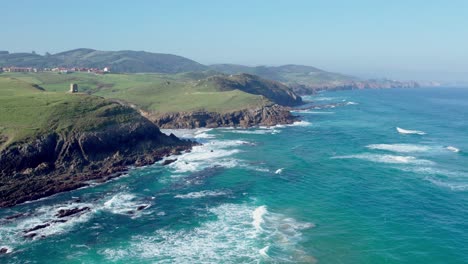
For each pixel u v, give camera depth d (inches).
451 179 2608.3
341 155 3388.3
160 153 3420.3
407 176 2684.5
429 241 1718.8
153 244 1720.0
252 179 2679.6
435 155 3329.2
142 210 2114.9
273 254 1612.9
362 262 1552.7
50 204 2181.3
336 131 4783.5
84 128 3097.9
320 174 2785.4
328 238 1759.4
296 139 4254.4
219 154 3494.1
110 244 1718.8
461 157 3243.1
